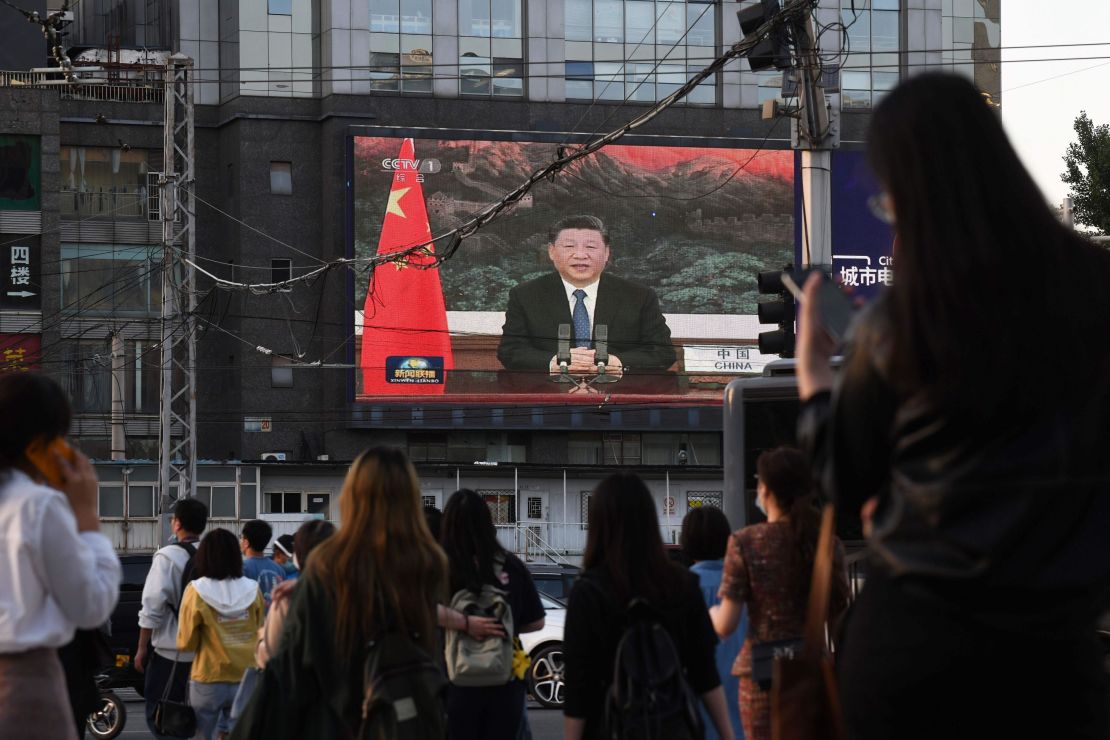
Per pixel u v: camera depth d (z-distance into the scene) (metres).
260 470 56.34
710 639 5.48
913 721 2.04
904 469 2.03
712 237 61.81
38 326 56.53
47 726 4.15
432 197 59.56
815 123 16.55
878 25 65.69
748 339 61.75
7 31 57.56
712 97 64.81
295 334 60.22
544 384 60.06
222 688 9.55
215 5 62.28
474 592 7.16
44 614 4.17
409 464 5.31
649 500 5.45
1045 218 2.04
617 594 5.33
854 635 2.12
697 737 5.20
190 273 35.19
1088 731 2.00
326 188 60.50
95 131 59.84
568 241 60.62
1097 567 1.95
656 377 60.84
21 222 56.06
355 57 61.12
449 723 7.17
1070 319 1.97
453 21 62.44
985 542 1.93
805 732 2.30
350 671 5.08
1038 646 1.96
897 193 2.07
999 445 1.96
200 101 61.84
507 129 62.69
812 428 2.21
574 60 63.59
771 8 16.41
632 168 61.50
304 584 5.17
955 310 1.96
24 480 4.22
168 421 35.03
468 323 59.53
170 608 10.05
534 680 17.48
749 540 5.84
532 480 60.00
